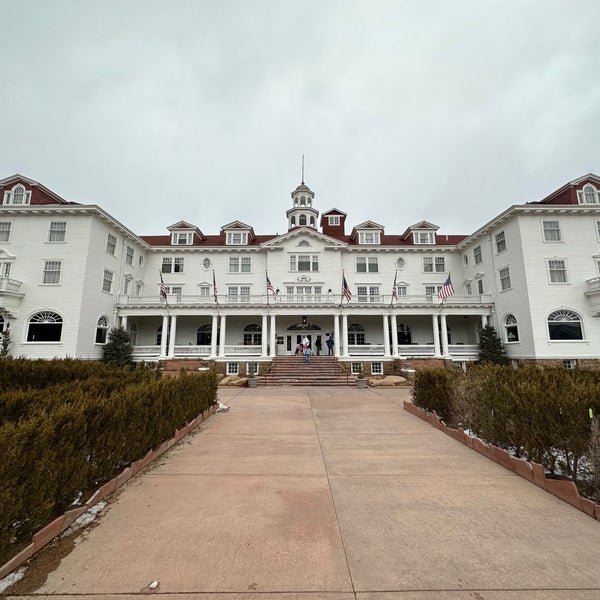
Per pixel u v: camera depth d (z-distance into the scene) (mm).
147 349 28062
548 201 27109
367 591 3107
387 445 8086
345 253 33562
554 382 6730
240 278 33125
